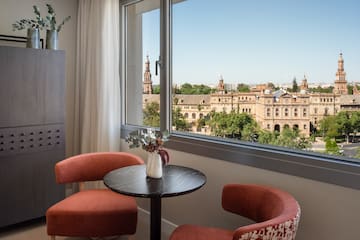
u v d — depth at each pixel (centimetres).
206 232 191
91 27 344
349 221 179
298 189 201
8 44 334
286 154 207
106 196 253
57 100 311
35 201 304
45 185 309
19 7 341
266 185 218
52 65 306
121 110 353
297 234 202
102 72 333
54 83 308
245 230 143
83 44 358
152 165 220
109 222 231
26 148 294
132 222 235
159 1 303
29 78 292
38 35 305
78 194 258
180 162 281
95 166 276
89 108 349
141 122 335
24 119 291
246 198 199
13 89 283
